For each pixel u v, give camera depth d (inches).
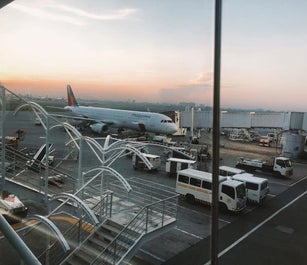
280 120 1594.5
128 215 416.2
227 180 684.1
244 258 450.6
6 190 469.7
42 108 486.3
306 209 697.6
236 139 1696.6
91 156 1150.3
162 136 1550.2
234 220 614.9
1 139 477.1
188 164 949.2
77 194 473.1
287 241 514.9
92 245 358.6
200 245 483.2
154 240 495.5
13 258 363.9
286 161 1032.8
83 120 1791.3
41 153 674.8
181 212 639.8
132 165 1114.1
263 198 751.1
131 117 1673.2
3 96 453.7
